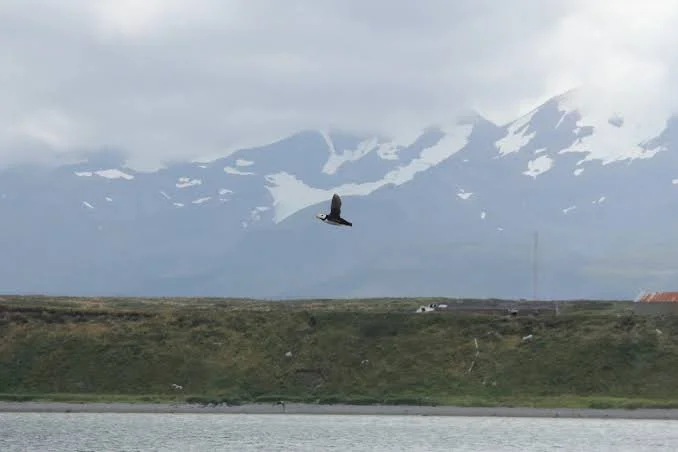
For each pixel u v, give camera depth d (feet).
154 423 500.33
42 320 642.63
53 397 568.82
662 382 569.64
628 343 597.52
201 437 447.42
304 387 586.45
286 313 653.30
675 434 469.16
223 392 581.53
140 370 598.75
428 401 563.07
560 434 466.29
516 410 542.98
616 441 443.73
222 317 650.02
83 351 612.29
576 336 610.65
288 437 449.48
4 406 548.72
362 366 598.34
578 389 571.69
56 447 414.82
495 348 606.55
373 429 481.46
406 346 611.47
